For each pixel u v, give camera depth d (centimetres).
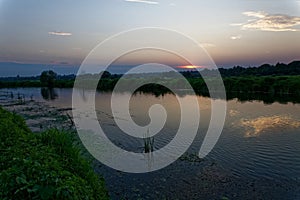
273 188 1144
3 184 368
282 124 2483
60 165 514
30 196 357
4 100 5094
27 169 400
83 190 447
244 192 1105
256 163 1448
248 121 2647
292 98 4759
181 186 1160
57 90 8838
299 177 1253
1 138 619
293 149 1700
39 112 3356
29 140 654
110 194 1071
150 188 1137
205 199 1048
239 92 6400
